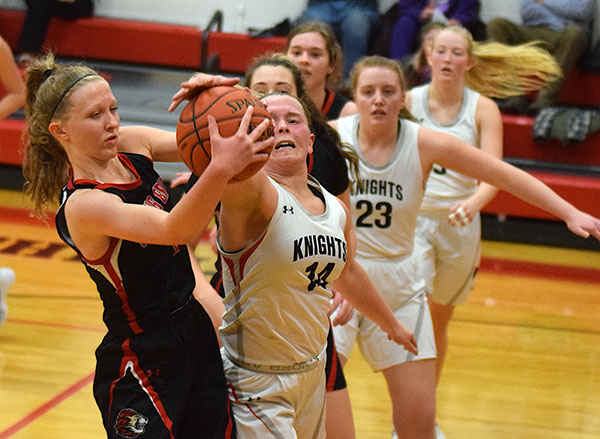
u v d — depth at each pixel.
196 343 4.18
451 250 7.92
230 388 4.23
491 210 14.14
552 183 14.09
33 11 16.80
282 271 3.97
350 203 5.98
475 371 8.59
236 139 3.35
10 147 15.16
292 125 4.22
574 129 14.77
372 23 15.70
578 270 12.80
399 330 5.02
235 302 4.14
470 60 8.45
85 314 9.52
